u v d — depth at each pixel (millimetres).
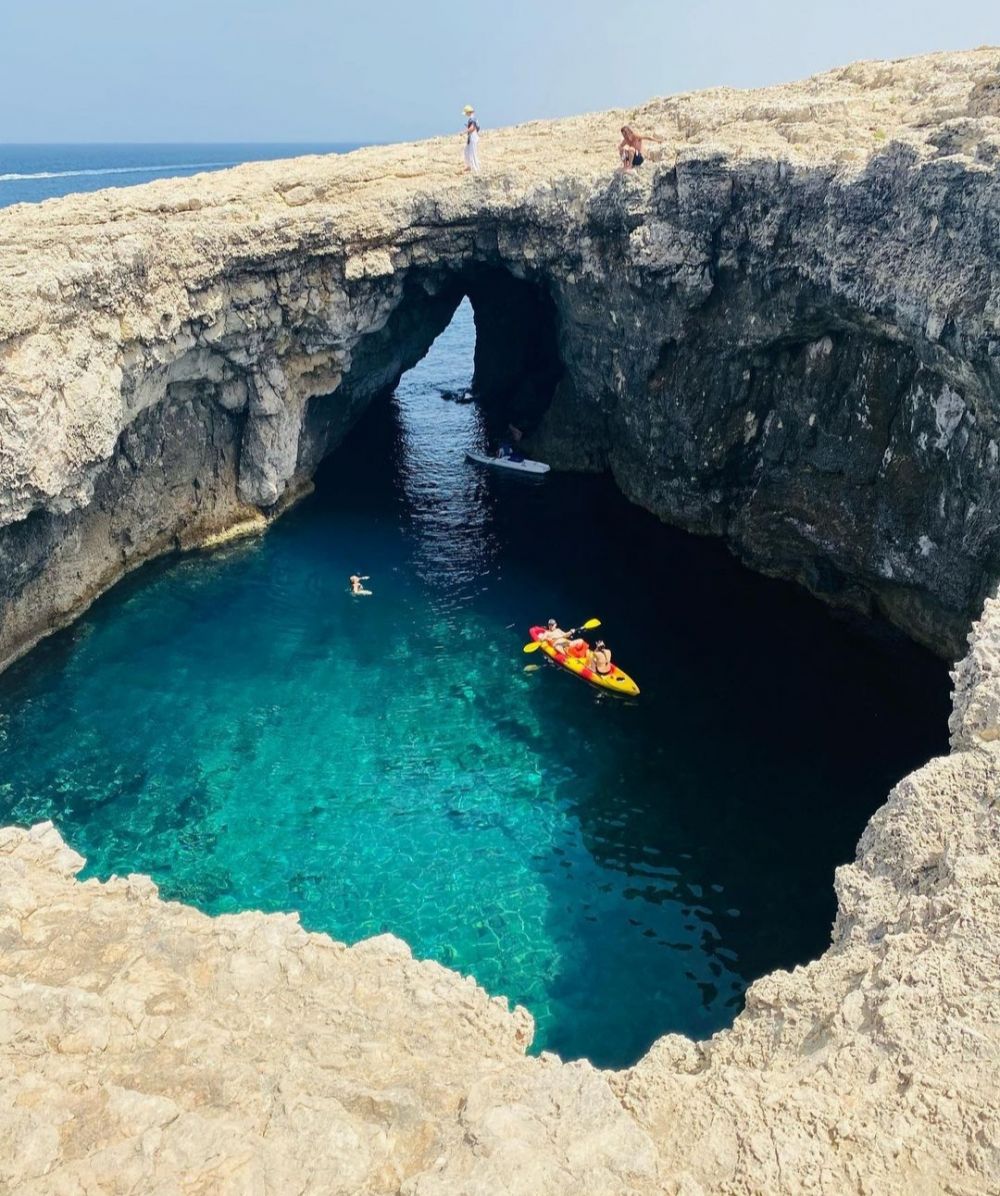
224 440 30828
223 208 27328
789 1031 8727
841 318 22391
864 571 25312
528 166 30891
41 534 22875
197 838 18422
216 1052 7969
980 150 16641
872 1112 7238
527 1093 7445
